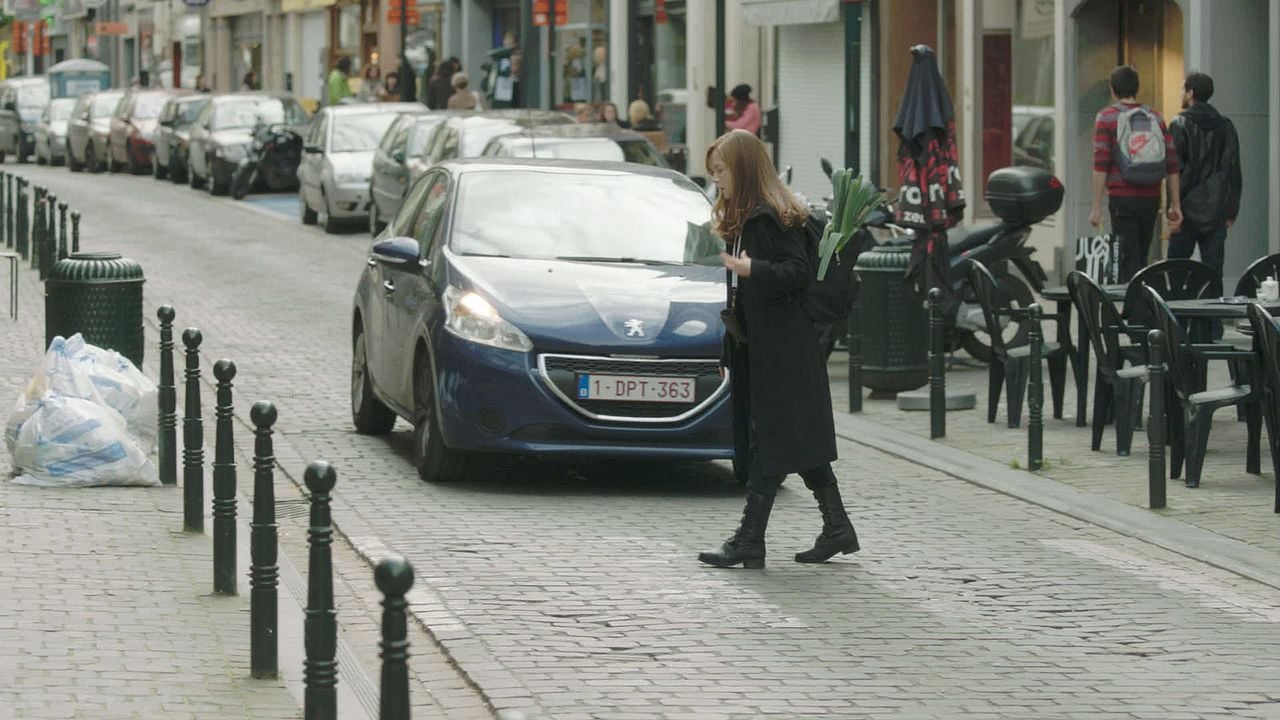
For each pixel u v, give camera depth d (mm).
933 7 39031
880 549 13688
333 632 8367
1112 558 13492
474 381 15141
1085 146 31766
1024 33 33750
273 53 85312
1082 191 31766
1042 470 16797
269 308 29734
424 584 12289
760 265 12477
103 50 114250
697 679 10250
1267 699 10047
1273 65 26969
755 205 12562
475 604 11781
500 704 9695
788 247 12547
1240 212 28453
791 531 14258
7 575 12125
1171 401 16281
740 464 13125
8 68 124562
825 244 12617
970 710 9781
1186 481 15984
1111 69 31562
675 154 44500
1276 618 11828
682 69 50688
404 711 6746
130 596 11703
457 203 16734
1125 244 23391
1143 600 12250
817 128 42312
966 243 23609
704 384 15227
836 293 12703
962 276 23391
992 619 11703
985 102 35094
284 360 23891
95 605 11445
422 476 15984
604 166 17547
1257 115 28484
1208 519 14688
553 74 47250
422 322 15867
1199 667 10672
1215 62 28344
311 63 81500
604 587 12312
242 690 9789
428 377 15797
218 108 56562
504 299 15406
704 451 15234
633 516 14719
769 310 12711
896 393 21422
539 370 15070
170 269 35656
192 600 11664
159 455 15422
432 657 10750
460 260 16031
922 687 10195
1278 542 13875
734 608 11844
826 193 42125
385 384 17188
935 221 20906
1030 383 16875
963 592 12398
